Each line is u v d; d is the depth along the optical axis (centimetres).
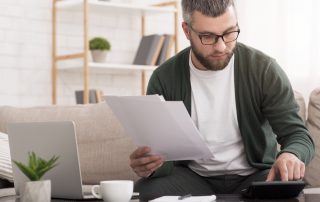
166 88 230
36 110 285
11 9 451
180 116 174
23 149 187
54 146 180
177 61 231
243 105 221
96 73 490
